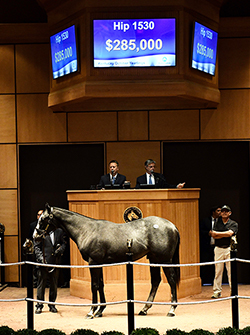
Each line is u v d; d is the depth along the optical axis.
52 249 6.82
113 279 7.45
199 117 9.20
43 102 9.33
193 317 6.16
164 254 6.28
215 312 6.48
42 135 9.30
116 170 7.84
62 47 8.44
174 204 7.53
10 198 9.28
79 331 4.76
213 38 8.56
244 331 4.72
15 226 9.24
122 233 6.29
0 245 8.86
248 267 9.20
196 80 8.30
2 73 9.37
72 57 8.21
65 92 8.42
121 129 9.24
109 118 9.25
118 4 7.92
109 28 7.94
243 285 9.01
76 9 8.15
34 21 9.24
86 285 7.70
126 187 7.52
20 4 9.27
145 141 9.21
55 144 9.30
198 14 8.27
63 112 9.30
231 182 9.29
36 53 9.36
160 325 5.67
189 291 7.75
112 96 8.00
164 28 7.94
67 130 9.30
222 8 9.09
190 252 7.80
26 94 9.35
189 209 7.79
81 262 7.85
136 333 4.62
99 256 6.20
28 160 9.42
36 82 9.35
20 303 7.51
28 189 9.42
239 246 9.22
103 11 7.96
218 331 4.96
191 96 8.12
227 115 9.18
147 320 6.00
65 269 8.97
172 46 7.96
